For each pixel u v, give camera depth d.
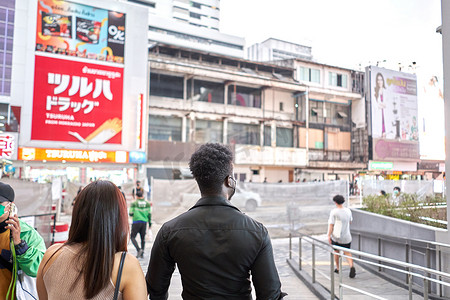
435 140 35.53
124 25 23.11
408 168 34.53
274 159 28.78
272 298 1.54
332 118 33.44
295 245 10.16
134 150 22.62
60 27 21.50
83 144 21.36
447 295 4.70
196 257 1.56
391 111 34.28
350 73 33.91
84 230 1.52
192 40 46.59
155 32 44.66
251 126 29.02
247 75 28.22
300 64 32.38
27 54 20.62
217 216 1.62
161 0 54.41
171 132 25.61
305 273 6.62
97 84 22.03
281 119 29.97
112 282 1.45
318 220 12.08
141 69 23.36
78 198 1.56
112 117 22.25
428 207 6.47
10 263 2.10
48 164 20.77
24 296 2.12
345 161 33.06
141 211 7.85
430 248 5.07
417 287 5.23
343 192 12.40
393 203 7.68
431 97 35.78
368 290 5.43
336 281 6.03
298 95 31.39
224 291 1.54
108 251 1.46
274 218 11.79
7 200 2.11
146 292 1.52
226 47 49.28
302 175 30.94
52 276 1.46
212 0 62.88
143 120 23.05
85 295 1.40
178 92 26.27
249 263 1.56
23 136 20.03
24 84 20.39
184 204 12.91
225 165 1.72
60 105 21.03
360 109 33.75
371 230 7.16
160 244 1.65
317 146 31.91
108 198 1.53
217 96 28.08
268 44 56.03
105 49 22.45
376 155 32.94
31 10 20.94
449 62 4.74
